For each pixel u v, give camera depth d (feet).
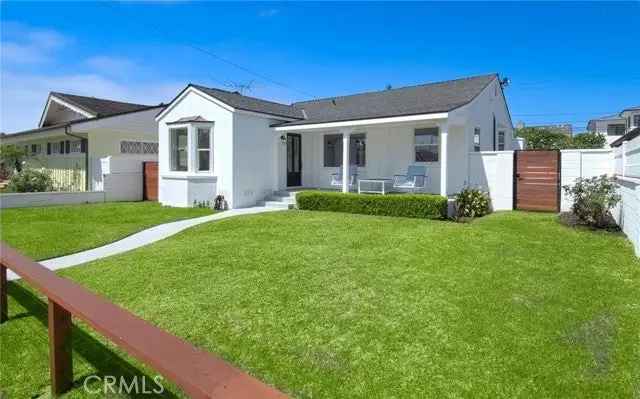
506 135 55.57
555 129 154.81
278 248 24.61
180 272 20.45
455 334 12.85
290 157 53.42
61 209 45.75
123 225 36.04
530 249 22.66
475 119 44.14
